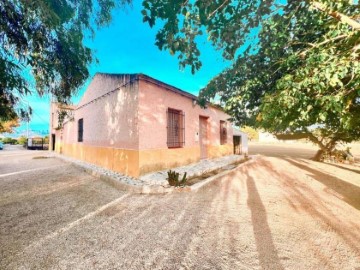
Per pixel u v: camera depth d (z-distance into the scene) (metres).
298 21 3.33
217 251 2.37
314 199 4.38
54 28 2.96
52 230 2.92
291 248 2.41
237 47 2.57
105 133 8.16
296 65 3.60
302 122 4.81
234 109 5.79
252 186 5.52
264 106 3.76
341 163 12.54
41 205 4.02
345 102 2.85
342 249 2.38
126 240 2.63
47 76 3.71
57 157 13.33
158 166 6.79
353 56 2.55
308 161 11.43
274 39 3.51
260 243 2.53
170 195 4.70
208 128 10.63
